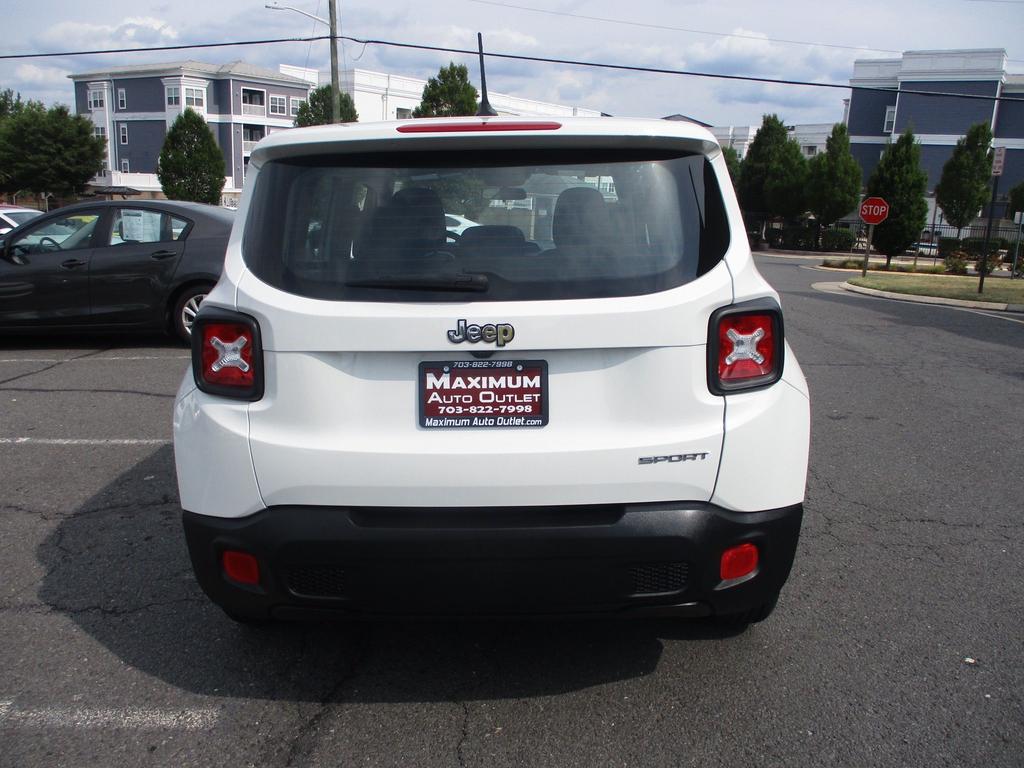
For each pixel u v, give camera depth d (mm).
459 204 2699
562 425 2654
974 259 35375
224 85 70000
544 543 2605
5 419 6617
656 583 2699
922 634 3475
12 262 9141
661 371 2635
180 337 9422
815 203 41938
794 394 2824
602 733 2818
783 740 2781
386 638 3438
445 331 2590
